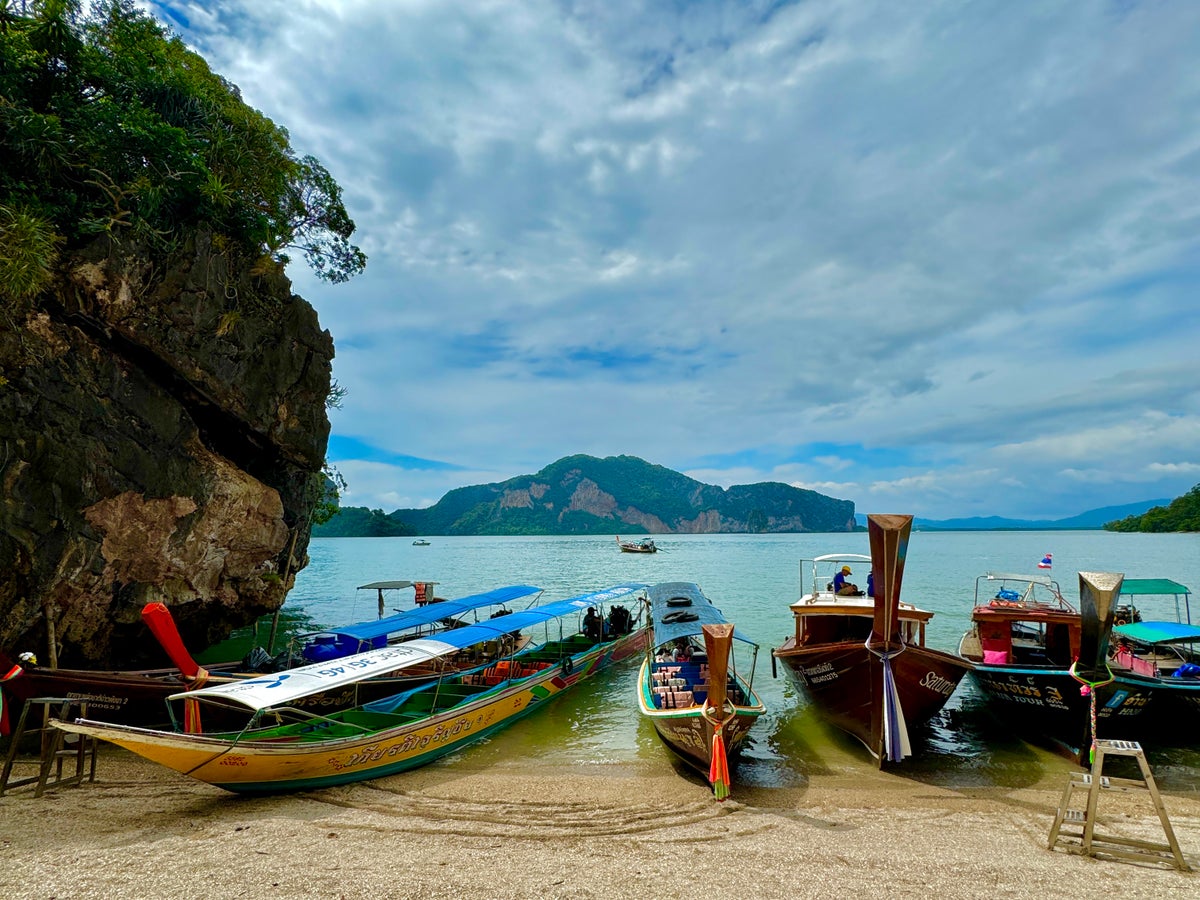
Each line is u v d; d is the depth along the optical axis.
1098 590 10.23
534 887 6.84
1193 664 13.12
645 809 9.59
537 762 12.05
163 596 17.56
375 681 14.14
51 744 9.63
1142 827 8.80
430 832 8.57
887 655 11.12
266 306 20.08
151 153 16.44
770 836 8.47
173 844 7.86
